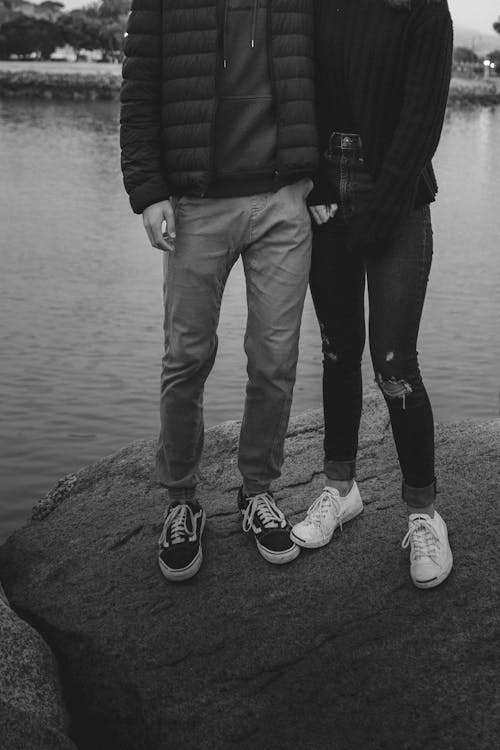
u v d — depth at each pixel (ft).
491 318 47.75
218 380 33.47
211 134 7.70
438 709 6.89
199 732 7.11
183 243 8.04
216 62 7.63
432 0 7.02
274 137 7.80
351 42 7.43
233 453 11.04
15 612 8.48
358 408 8.82
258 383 8.41
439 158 185.78
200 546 8.77
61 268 66.28
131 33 7.80
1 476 24.48
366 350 35.70
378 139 7.50
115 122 275.59
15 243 79.10
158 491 10.33
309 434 11.44
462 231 88.58
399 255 7.60
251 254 8.14
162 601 8.43
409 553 8.63
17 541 9.95
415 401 7.96
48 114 298.15
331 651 7.57
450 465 10.21
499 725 6.67
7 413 30.53
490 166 173.78
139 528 9.62
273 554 8.61
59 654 8.32
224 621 8.08
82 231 88.43
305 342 39.52
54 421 29.71
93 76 414.41
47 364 37.83
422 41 7.05
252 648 7.73
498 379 35.73
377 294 7.75
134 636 8.07
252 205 7.86
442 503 9.40
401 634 7.63
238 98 7.74
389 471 10.28
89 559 9.27
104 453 26.81
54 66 580.71
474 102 437.17
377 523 9.20
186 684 7.52
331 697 7.16
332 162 7.80
